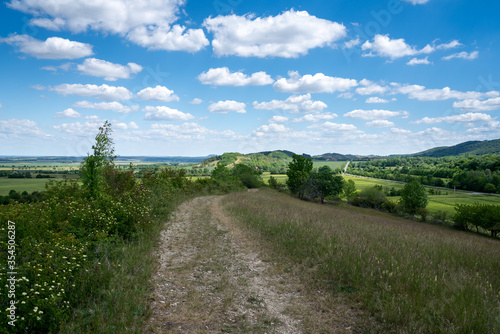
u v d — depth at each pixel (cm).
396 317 427
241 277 622
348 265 631
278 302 506
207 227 1161
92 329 386
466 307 435
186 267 677
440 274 591
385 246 794
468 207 4584
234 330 411
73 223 755
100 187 1195
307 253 763
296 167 6016
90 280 498
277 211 1491
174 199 1923
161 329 401
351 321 439
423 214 5372
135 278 552
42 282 407
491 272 648
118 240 759
